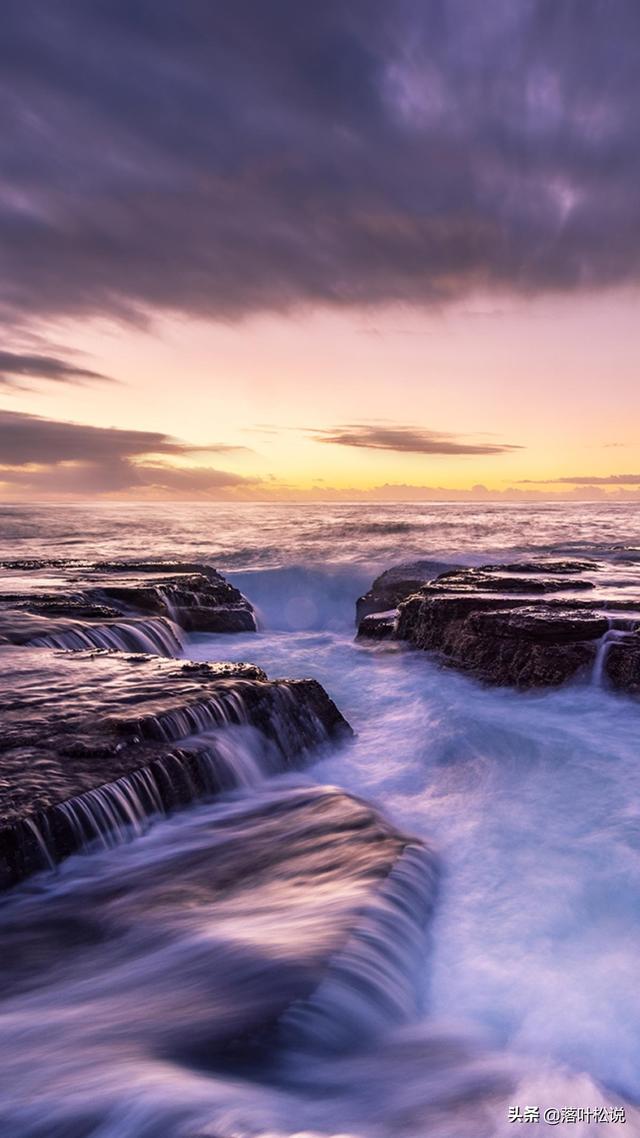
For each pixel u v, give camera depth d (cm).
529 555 3086
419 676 1298
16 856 541
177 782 689
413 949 447
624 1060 354
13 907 517
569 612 1269
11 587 1723
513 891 530
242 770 766
